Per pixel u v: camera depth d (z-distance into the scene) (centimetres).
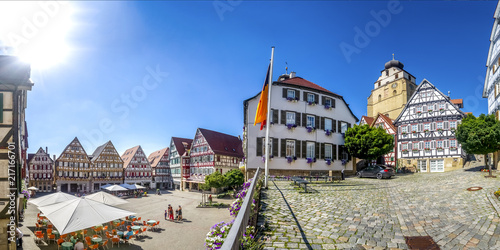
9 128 1120
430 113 3941
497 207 1036
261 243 625
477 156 3869
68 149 6944
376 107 6519
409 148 4106
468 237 725
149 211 3653
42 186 6888
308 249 638
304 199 1306
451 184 1803
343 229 806
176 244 2055
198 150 6488
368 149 3189
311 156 3077
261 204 1139
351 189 1719
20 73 1148
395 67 6156
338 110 3425
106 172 7312
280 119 2947
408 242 695
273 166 2845
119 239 1934
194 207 3962
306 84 3362
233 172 5238
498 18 2895
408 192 1552
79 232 1916
